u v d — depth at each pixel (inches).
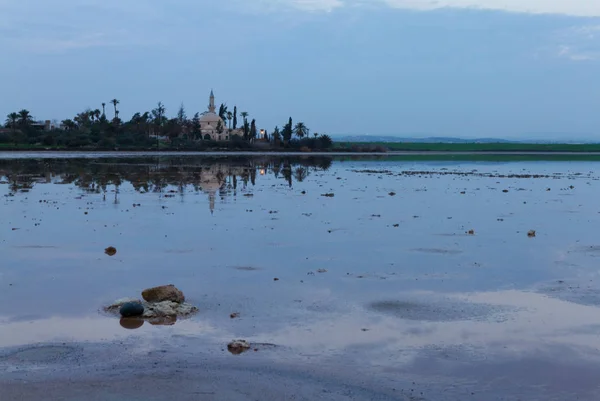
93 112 6919.3
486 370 479.5
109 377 455.2
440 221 1214.9
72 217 1194.6
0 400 416.8
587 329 572.4
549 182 2338.8
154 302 625.3
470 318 600.1
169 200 1513.3
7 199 1476.4
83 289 681.0
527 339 545.3
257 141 7485.2
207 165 3203.7
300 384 448.5
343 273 768.9
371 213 1321.4
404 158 5093.5
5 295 655.1
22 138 5467.5
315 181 2255.2
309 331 557.0
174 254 864.9
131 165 3051.2
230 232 1048.2
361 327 569.6
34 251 871.1
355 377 462.6
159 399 422.0
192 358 492.1
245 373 465.4
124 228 1074.1
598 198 1704.0
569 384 457.7
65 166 2856.8
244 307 622.8
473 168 3422.7
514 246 956.6
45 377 453.7
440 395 436.8
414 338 544.1
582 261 851.4
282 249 910.4
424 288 704.4
